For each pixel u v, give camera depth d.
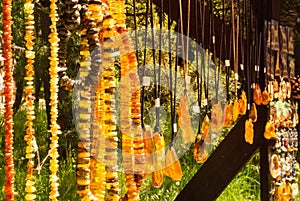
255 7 2.85
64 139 4.61
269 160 2.88
